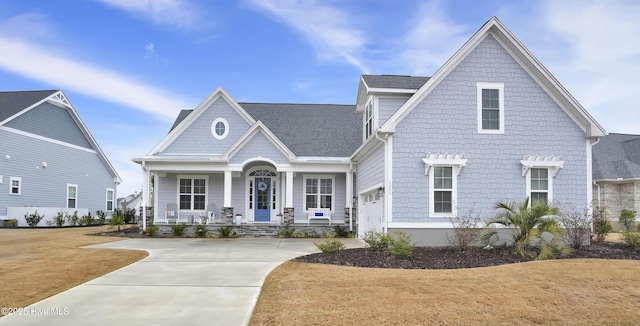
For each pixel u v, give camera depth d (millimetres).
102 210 34781
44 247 14688
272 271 10164
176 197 23000
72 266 10742
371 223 17688
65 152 30516
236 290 8414
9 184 25719
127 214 31984
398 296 7770
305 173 23281
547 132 15102
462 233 13445
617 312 7152
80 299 7793
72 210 30516
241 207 23078
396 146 14617
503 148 14922
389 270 10078
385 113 16484
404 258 11734
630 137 29891
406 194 14516
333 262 11273
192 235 20000
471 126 14898
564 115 15195
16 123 26250
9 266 10742
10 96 28375
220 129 23000
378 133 14547
